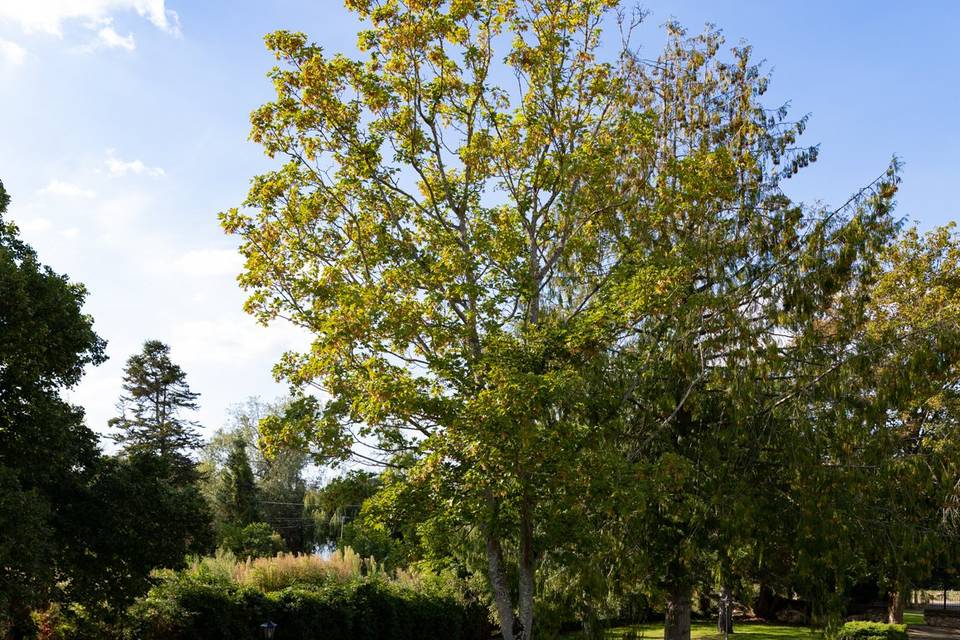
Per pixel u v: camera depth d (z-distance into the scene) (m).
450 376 13.29
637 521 14.77
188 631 18.77
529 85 15.41
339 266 15.20
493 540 14.48
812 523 13.96
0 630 13.70
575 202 15.19
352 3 14.25
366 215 15.12
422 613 27.00
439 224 15.43
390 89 14.61
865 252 13.98
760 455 14.96
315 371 14.01
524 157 15.31
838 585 14.40
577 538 13.41
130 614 17.41
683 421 15.62
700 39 18.42
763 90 17.72
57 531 14.64
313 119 14.06
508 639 14.03
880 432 14.43
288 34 14.04
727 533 13.84
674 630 16.66
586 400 13.41
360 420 13.70
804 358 14.70
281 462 53.41
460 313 14.38
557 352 13.84
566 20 15.20
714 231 15.71
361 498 14.00
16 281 13.62
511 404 11.75
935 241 26.19
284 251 15.03
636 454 14.63
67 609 16.23
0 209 15.40
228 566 25.12
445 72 14.91
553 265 16.14
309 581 25.69
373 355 13.80
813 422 14.19
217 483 50.03
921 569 14.52
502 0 15.19
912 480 14.20
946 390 17.66
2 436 14.17
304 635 22.02
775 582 16.88
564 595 15.12
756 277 15.05
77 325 15.27
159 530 15.80
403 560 15.80
